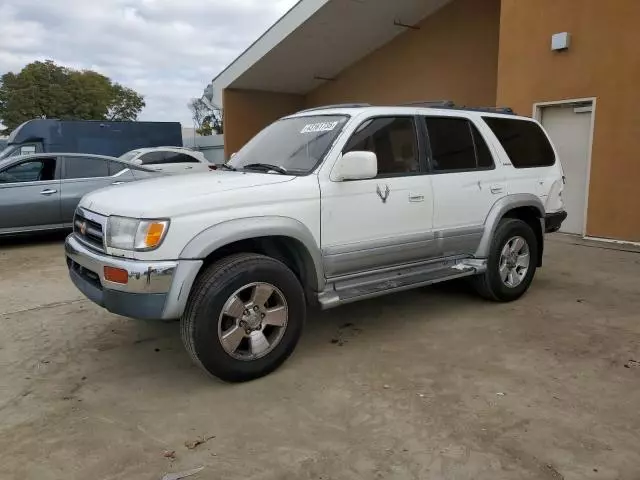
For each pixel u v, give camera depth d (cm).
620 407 320
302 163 402
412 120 448
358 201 399
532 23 916
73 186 872
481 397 333
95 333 454
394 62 1476
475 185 479
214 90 1733
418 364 384
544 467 262
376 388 346
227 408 323
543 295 554
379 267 425
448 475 257
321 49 1476
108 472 262
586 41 840
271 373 369
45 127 1672
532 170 539
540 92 914
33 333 455
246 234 342
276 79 1653
